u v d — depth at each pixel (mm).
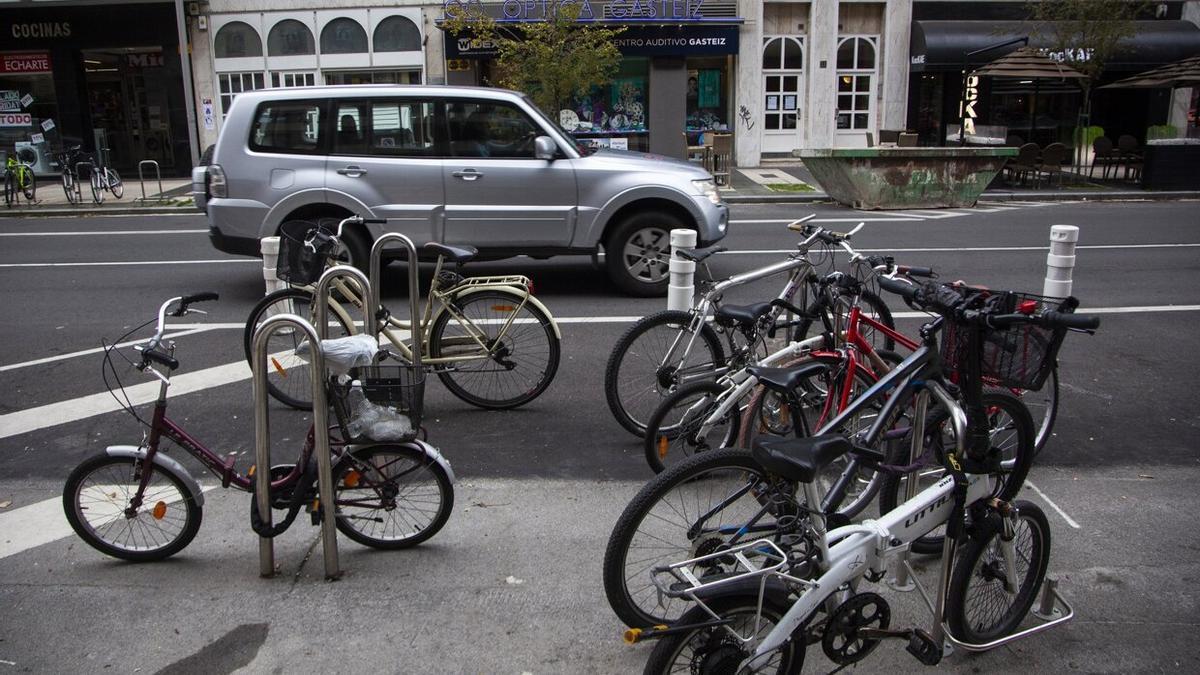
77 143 22484
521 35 20875
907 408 4188
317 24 21969
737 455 3211
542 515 4621
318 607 3787
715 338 5273
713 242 9445
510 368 6078
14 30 21734
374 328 5074
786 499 3121
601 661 3420
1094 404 6215
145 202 17891
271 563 4020
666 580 3342
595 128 22688
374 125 9023
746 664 2857
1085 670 3381
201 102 22328
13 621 3695
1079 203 17797
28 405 6332
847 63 23406
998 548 3387
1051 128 23812
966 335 3303
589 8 20859
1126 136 20781
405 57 22047
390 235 5734
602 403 6336
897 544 3141
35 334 8211
